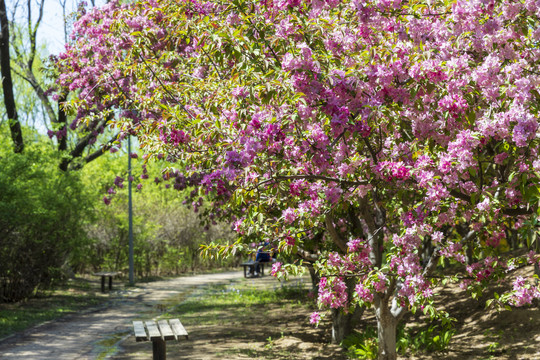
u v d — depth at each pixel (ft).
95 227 76.48
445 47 13.78
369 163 14.78
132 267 71.41
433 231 16.10
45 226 48.32
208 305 48.37
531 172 12.24
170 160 19.72
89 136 53.83
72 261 60.70
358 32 14.79
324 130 13.74
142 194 96.22
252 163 13.69
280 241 16.42
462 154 12.50
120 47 28.12
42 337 31.94
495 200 13.46
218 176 14.90
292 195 15.64
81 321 38.86
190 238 96.58
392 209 17.40
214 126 15.29
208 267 103.40
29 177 45.03
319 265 17.24
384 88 13.08
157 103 19.94
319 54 13.73
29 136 61.98
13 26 71.61
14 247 46.75
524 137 11.57
